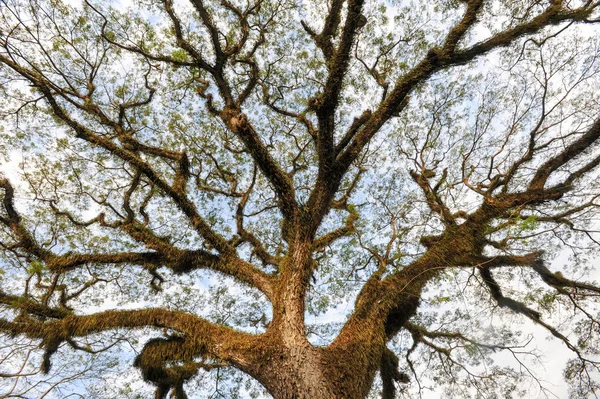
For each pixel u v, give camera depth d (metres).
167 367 6.57
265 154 5.78
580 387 7.10
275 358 4.84
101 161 8.91
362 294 6.22
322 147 5.82
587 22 6.34
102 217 7.94
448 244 6.32
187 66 8.10
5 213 6.92
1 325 5.58
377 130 6.45
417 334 8.54
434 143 9.38
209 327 5.72
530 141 7.01
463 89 8.65
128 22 8.25
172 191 6.82
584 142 6.66
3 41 6.14
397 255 6.36
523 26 6.15
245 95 7.93
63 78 7.65
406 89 6.33
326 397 4.41
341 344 5.20
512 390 7.86
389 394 7.02
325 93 5.19
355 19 4.85
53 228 8.59
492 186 6.93
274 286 6.33
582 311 6.79
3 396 5.13
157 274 8.55
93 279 8.20
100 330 5.71
